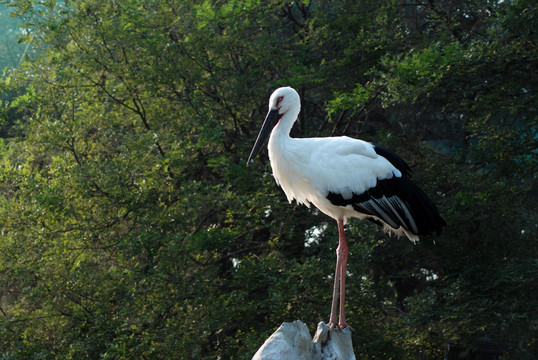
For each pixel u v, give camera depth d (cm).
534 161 1224
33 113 1391
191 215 1291
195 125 1327
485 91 1366
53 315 1230
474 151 1336
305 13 1492
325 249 1263
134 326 1126
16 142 1343
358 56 1351
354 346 1166
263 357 537
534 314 1232
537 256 1303
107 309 1207
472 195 1206
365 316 1195
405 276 1536
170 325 1149
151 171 1257
